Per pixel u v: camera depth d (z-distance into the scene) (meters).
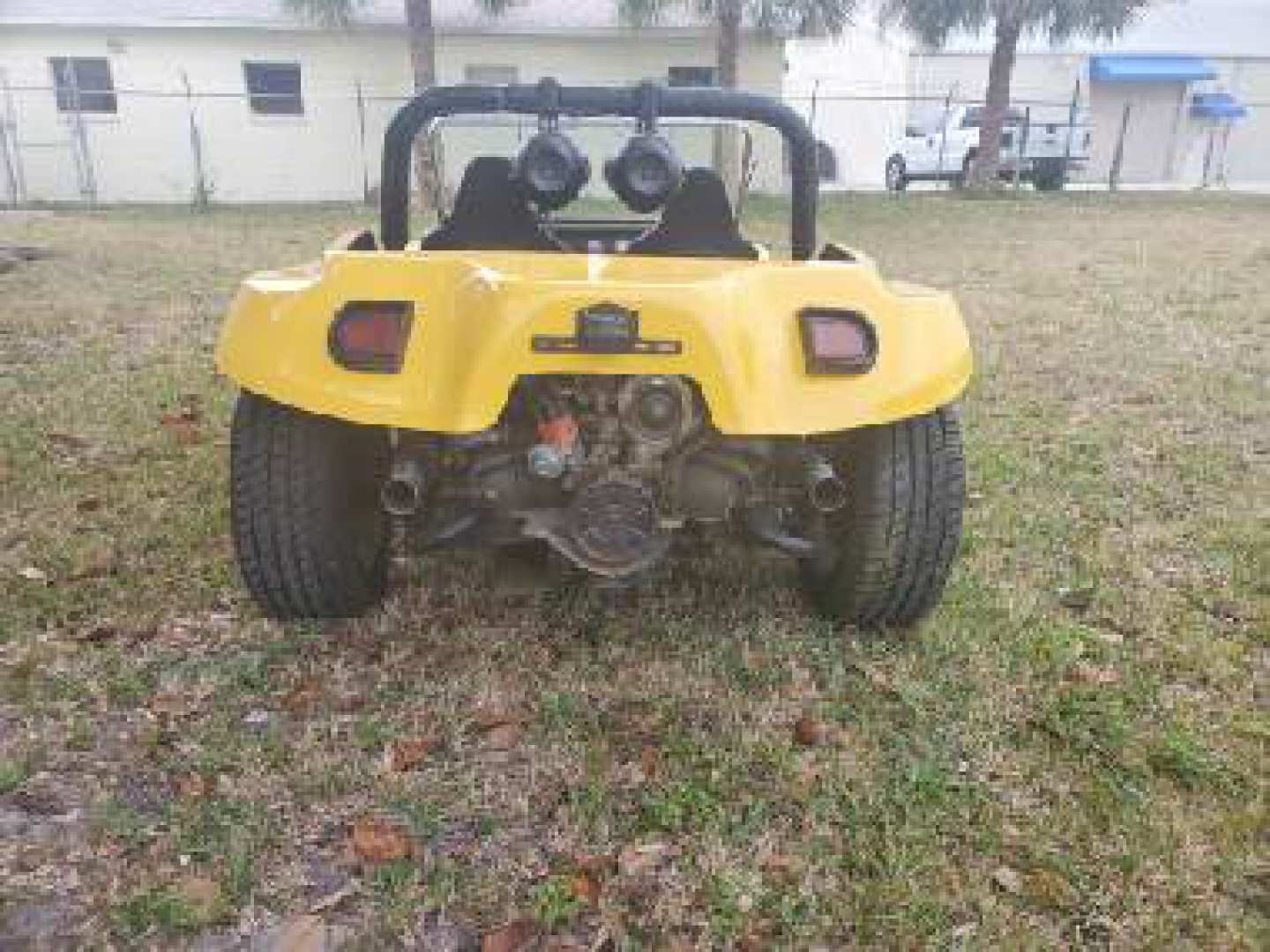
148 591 3.44
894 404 2.74
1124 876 2.29
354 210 18.11
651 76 21.33
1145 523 4.19
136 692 2.88
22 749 2.63
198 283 9.38
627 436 2.75
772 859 2.32
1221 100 34.12
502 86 3.36
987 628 3.27
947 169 24.89
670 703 2.86
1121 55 33.50
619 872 2.29
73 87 20.75
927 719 2.81
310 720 2.78
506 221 3.42
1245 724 2.83
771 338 2.72
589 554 2.74
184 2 20.89
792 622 3.27
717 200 3.38
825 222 16.38
